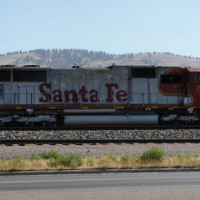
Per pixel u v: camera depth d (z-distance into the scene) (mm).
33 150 23016
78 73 35938
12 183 13969
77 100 35750
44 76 35219
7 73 34562
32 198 11258
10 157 20750
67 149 23500
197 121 37031
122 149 23719
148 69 36656
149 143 25891
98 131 29812
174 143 26000
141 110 36562
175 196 11492
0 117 34188
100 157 20156
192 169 17484
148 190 12445
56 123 35438
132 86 36469
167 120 36688
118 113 36188
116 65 36562
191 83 36906
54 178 15250
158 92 36688
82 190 12516
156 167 17797
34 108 34906
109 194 11836
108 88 36250
